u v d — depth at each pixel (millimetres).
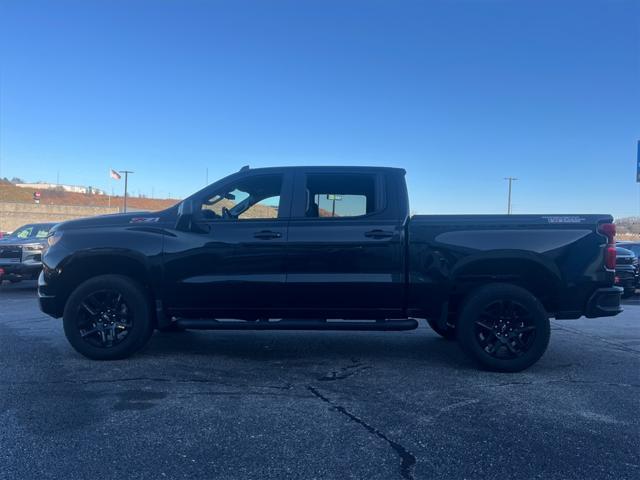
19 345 6828
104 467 3506
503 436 4043
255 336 7637
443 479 3391
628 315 10617
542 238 5680
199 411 4516
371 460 3637
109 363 5973
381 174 6000
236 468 3510
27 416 4367
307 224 5820
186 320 5961
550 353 6754
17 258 13578
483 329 5762
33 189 85062
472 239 5691
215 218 5992
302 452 3752
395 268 5742
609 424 4293
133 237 5891
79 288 5934
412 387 5223
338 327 5844
